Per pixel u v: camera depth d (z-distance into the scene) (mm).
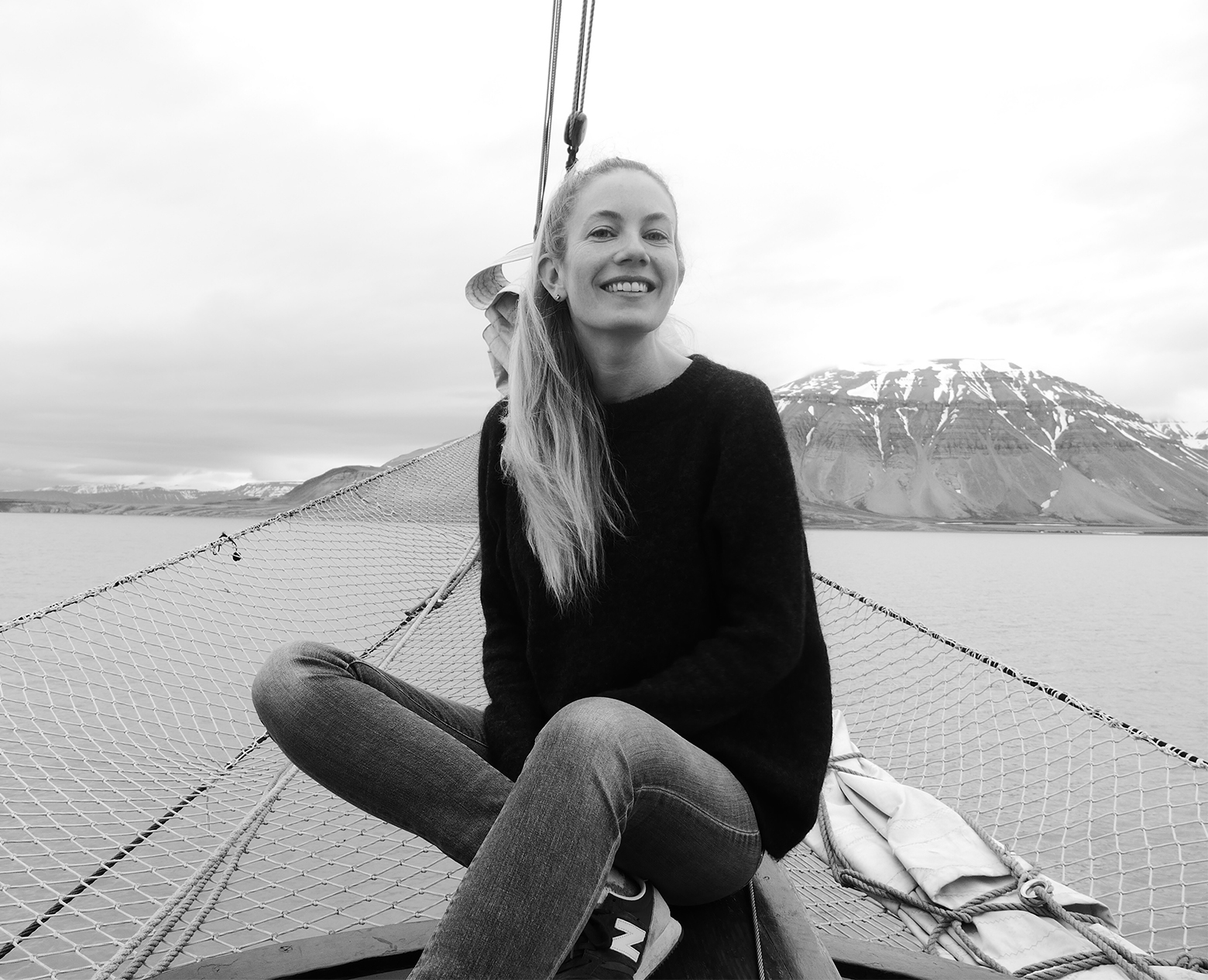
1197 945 7059
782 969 1826
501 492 2314
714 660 1894
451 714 2180
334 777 1879
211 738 6406
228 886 3305
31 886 3189
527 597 2215
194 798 4074
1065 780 9805
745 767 1912
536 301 2148
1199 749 17516
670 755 1708
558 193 2150
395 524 7473
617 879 1752
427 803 1840
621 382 2141
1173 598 57094
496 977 1436
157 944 2785
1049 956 2885
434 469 8016
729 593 1984
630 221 2029
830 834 3779
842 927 3260
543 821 1519
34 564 53406
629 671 2031
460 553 7613
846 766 4336
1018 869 3219
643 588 2023
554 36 5852
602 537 2047
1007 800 8930
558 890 1480
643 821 1716
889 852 3598
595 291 2027
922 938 3125
